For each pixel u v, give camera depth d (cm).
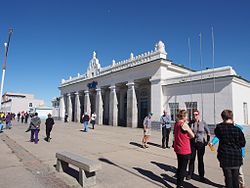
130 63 2828
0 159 878
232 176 440
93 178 592
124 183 601
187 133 545
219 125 470
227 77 1830
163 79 2403
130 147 1184
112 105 3094
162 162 844
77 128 2481
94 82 3541
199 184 595
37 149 1104
